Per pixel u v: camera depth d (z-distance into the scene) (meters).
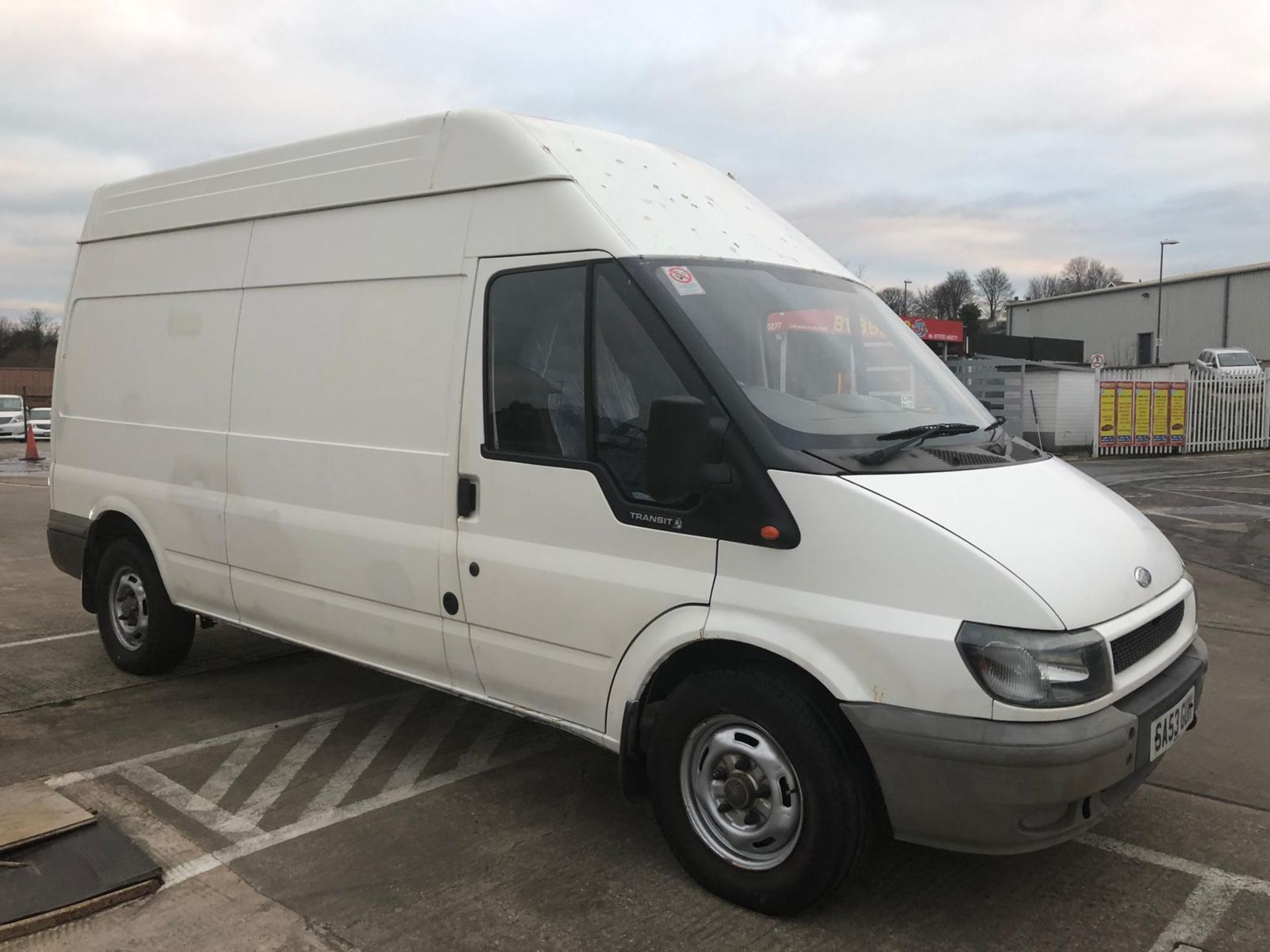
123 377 5.50
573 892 3.39
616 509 3.42
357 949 3.05
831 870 3.06
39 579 8.73
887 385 3.79
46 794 4.02
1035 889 3.42
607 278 3.47
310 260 4.46
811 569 3.04
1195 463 21.05
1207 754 4.66
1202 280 55.31
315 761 4.55
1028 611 2.81
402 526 4.09
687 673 3.46
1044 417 24.81
